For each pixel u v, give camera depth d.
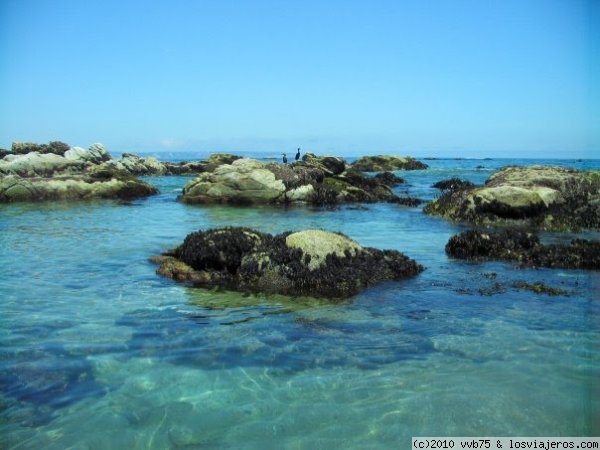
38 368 6.41
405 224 19.62
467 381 6.11
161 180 46.97
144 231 17.61
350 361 6.73
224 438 5.00
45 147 55.81
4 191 28.12
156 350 7.05
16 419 5.26
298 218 21.52
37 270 11.70
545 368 6.42
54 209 24.75
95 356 6.81
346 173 35.53
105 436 5.00
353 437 5.02
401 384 6.07
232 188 27.52
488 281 10.92
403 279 11.09
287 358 6.83
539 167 22.59
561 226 18.27
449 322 8.26
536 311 8.80
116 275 11.30
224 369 6.49
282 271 10.51
